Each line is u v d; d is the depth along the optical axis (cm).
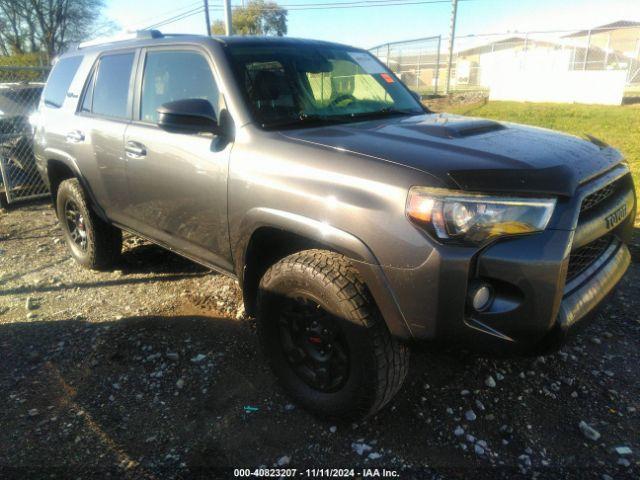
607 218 234
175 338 326
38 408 264
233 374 289
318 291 225
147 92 336
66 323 351
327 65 330
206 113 270
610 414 251
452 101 2039
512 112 1584
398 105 343
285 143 248
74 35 3866
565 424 246
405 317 205
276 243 273
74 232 454
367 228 207
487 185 194
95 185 386
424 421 249
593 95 1947
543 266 193
